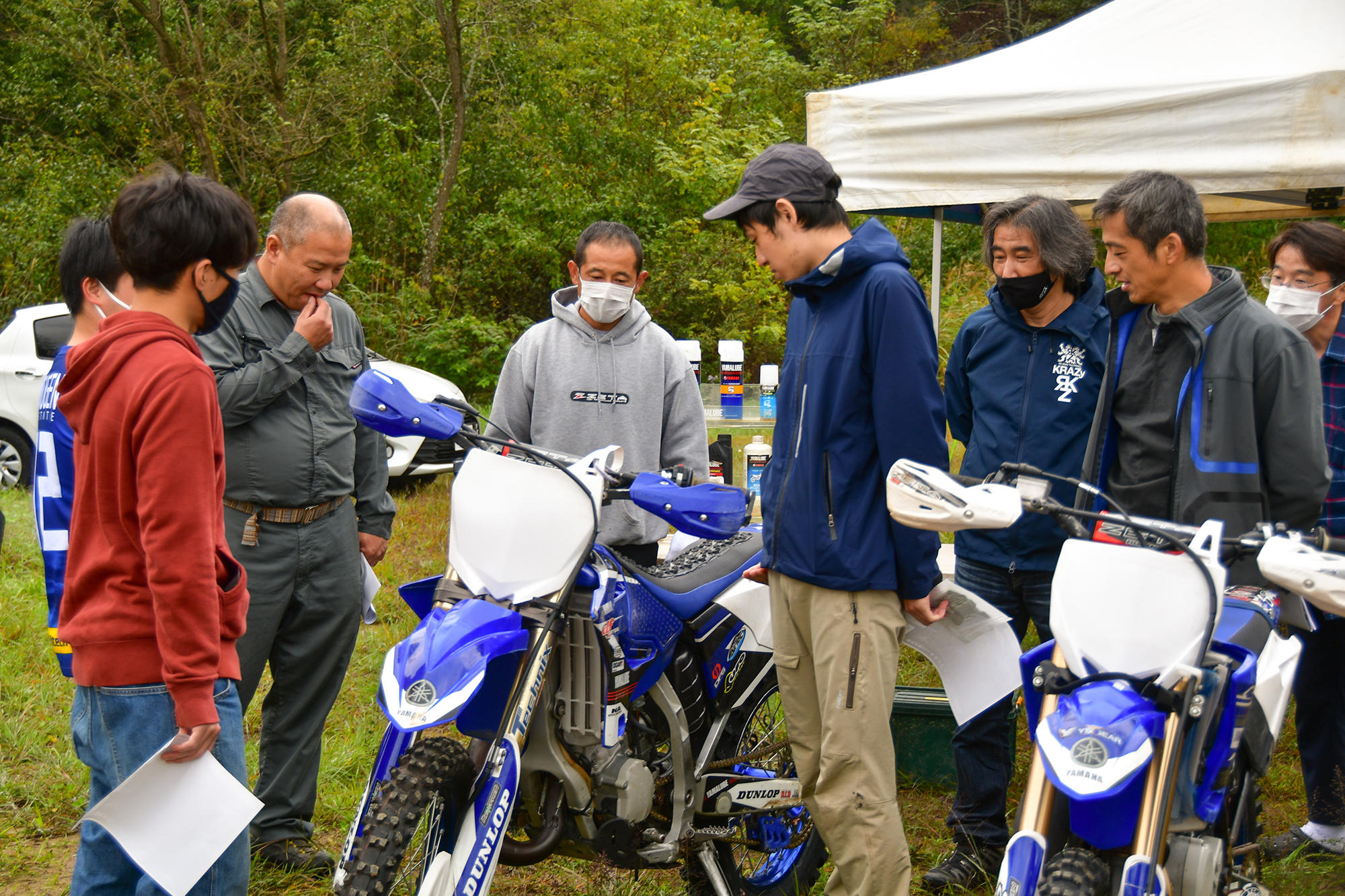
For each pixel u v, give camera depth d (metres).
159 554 1.94
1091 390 3.13
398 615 5.73
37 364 8.56
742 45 20.73
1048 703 2.08
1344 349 3.26
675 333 16.62
